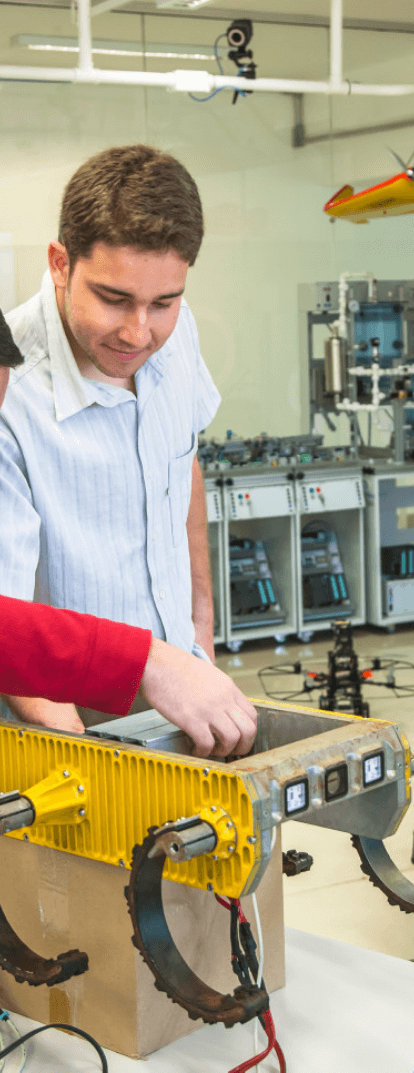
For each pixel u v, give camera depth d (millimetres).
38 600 1303
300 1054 993
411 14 7699
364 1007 1077
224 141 7867
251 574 6797
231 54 6133
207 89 5812
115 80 5633
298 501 6688
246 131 7918
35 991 1060
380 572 6980
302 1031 1030
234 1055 994
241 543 6961
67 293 1047
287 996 1099
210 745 974
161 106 7637
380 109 8312
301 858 1121
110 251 945
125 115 7535
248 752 1069
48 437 1223
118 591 1294
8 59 7094
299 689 5656
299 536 6738
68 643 956
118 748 928
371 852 1048
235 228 7965
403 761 984
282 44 7852
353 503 6867
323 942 1228
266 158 8008
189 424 1398
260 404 8141
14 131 7215
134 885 848
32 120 7254
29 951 962
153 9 7199
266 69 7895
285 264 8141
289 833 3799
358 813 1027
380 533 7305
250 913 1061
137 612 1322
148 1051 990
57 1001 1039
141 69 7516
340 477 6875
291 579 6754
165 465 1329
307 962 1175
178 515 1387
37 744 1002
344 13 7613
